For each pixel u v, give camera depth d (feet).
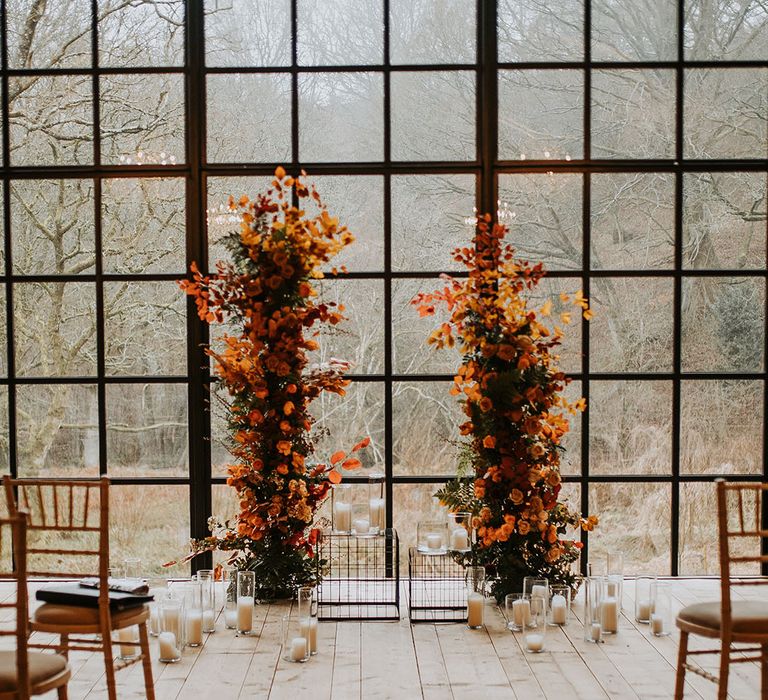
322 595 14.83
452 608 13.93
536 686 11.03
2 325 16.40
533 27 16.21
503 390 13.76
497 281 15.08
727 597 9.39
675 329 16.16
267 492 14.34
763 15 16.35
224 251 16.26
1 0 16.24
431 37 16.31
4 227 16.31
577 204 16.30
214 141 16.38
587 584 12.85
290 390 14.02
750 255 16.47
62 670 8.68
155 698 10.70
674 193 16.34
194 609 12.69
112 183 16.33
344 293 17.01
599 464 16.46
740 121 16.46
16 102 16.43
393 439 17.19
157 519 16.34
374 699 10.63
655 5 16.28
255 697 10.74
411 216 16.66
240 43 16.28
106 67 16.35
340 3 16.34
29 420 16.33
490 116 16.01
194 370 16.03
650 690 10.92
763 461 16.38
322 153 16.55
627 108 16.44
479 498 14.21
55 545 16.42
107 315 16.34
